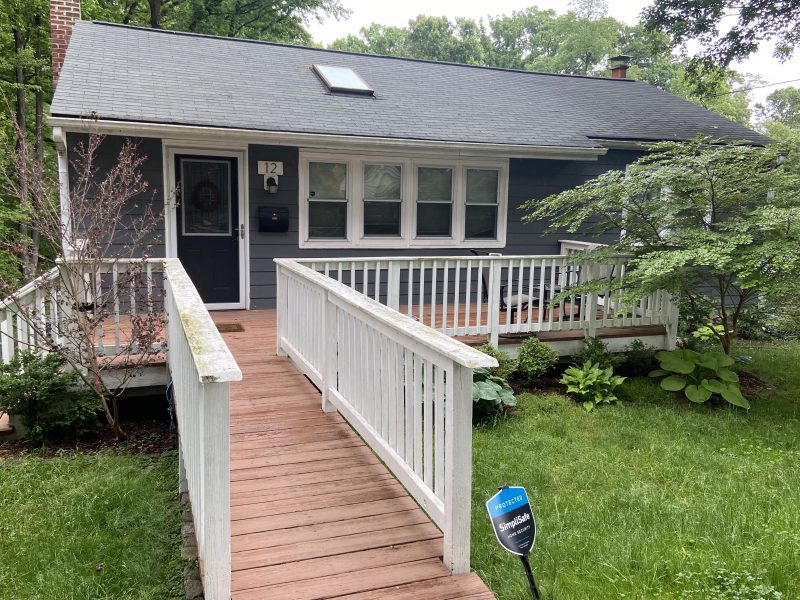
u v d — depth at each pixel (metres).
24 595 2.69
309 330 4.59
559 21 37.06
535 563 2.88
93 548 3.05
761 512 3.48
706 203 5.97
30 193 5.46
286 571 2.44
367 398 3.37
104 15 15.84
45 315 4.57
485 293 8.60
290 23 20.86
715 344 7.72
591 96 11.02
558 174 8.83
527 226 8.77
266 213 7.37
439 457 2.53
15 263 9.07
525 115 9.15
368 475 3.34
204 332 2.38
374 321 3.18
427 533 2.76
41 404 4.37
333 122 7.31
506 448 4.42
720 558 2.95
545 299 7.84
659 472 4.10
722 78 13.16
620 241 6.48
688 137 9.24
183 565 2.89
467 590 2.36
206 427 2.05
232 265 7.46
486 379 5.32
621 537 3.15
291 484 3.21
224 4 19.16
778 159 5.99
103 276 6.51
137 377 5.00
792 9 10.77
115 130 6.20
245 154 7.21
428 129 7.74
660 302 6.88
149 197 6.82
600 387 5.78
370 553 2.59
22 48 13.73
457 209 8.39
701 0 11.22
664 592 2.71
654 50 12.66
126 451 4.39
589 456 4.35
